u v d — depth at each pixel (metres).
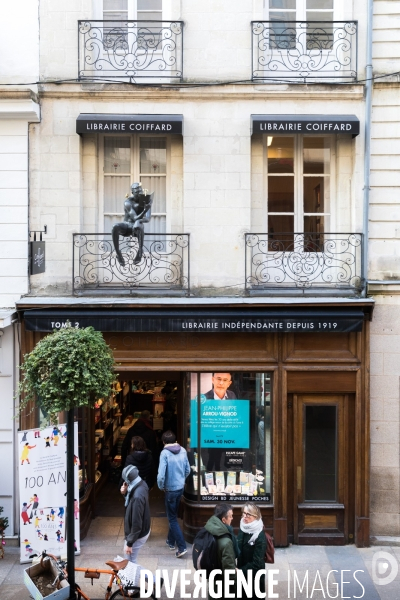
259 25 9.55
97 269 9.86
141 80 9.67
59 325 9.13
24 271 9.59
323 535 9.68
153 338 9.58
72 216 9.62
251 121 9.36
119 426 12.60
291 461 9.73
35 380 7.28
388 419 9.66
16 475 9.57
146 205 9.11
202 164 9.62
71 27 9.54
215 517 6.63
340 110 9.62
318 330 9.22
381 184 9.62
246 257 9.63
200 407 9.67
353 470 9.70
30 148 9.56
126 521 8.00
